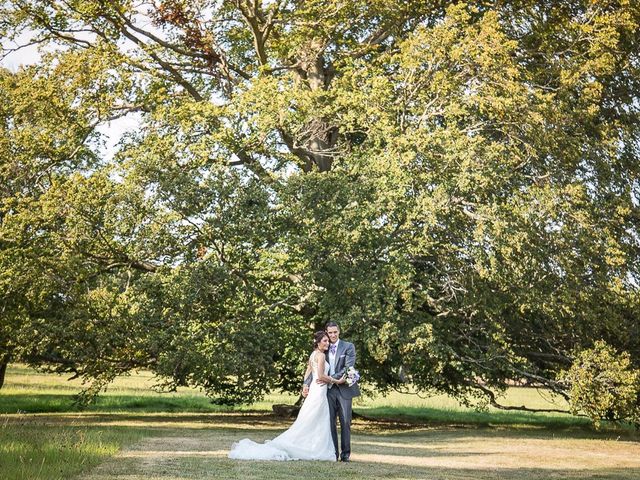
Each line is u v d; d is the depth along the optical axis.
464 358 23.27
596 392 22.22
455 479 10.69
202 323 22.72
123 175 23.14
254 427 21.92
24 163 24.75
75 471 9.04
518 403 40.28
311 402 12.80
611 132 25.41
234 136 24.22
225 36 30.38
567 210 22.44
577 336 24.81
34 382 42.44
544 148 22.75
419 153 22.17
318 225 22.20
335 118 25.02
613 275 23.55
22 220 22.61
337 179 22.78
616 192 25.02
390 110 23.73
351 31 29.64
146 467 9.88
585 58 26.16
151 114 25.33
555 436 22.08
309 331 24.86
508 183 22.94
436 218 21.28
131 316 22.20
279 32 29.52
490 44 22.66
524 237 20.95
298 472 10.52
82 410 27.81
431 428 24.61
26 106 25.14
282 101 23.89
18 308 22.86
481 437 20.44
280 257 23.12
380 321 21.69
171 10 27.31
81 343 22.72
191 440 15.02
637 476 12.62
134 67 27.73
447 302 23.72
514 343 25.58
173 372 22.47
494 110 22.64
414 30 27.38
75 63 25.91
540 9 27.69
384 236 22.17
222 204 22.27
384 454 14.24
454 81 23.16
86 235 23.11
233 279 22.69
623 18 24.97
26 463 9.13
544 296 22.39
